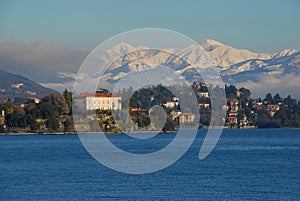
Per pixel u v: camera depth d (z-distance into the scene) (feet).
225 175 360.89
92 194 276.62
